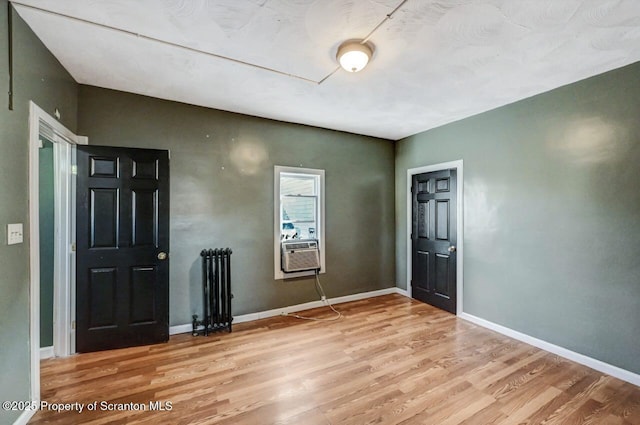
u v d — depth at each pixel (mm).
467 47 2006
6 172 1555
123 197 2664
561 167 2600
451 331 3088
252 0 1575
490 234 3184
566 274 2562
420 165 4105
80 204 2539
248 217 3396
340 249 4074
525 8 1613
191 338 2900
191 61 2229
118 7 1628
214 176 3209
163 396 1978
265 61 2223
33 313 1779
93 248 2576
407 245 4340
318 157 3887
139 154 2711
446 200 3709
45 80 2002
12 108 1610
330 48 2043
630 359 2189
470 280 3396
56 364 2379
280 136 3609
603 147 2340
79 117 2623
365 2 1583
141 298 2719
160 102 2947
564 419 1791
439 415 1814
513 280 2961
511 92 2750
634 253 2184
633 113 2186
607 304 2314
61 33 1864
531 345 2773
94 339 2580
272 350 2648
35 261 1801
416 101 2988
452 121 3619
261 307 3471
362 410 1853
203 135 3152
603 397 2002
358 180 4234
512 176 2982
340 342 2814
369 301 4125
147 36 1906
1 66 1525
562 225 2592
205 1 1581
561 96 2605
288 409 1858
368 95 2844
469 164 3428
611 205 2299
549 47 1997
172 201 3014
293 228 3822
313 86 2646
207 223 3174
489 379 2199
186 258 3068
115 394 1996
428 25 1774
